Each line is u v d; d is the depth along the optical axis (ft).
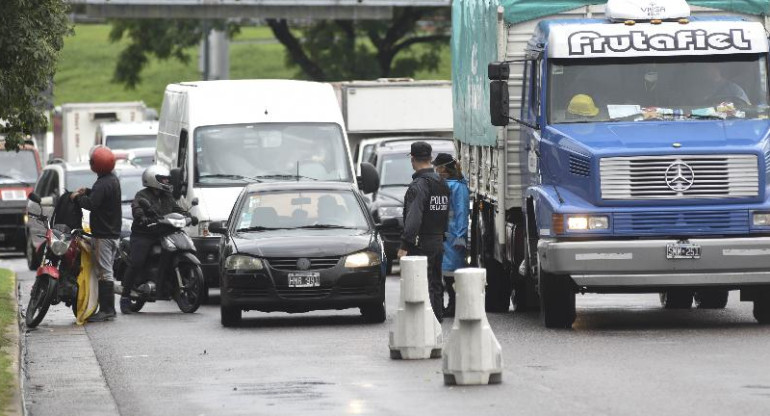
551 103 153.28
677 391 105.81
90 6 421.18
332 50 565.53
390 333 130.93
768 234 143.95
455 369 112.06
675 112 151.74
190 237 206.90
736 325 152.76
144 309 196.34
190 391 114.01
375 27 562.66
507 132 167.94
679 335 143.02
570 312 151.33
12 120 183.01
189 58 598.34
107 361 134.82
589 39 153.28
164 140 241.96
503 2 166.40
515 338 143.54
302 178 213.05
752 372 114.73
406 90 334.85
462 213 162.91
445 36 571.28
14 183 353.51
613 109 152.35
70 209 172.76
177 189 211.20
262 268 161.58
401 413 100.48
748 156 143.64
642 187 143.54
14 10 163.32
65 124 473.26
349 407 103.55
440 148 283.59
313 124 217.36
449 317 170.09
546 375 116.06
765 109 152.15
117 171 270.46
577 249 143.02
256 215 172.45
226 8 426.10
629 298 196.85
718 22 155.53
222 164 212.84
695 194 143.43
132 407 106.93
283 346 143.43
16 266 314.35
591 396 104.73
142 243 187.52
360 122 333.21
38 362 134.10
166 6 423.23
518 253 166.71
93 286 172.96
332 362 129.18
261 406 105.29
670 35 153.69
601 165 143.64
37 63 167.53
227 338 152.87
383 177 276.82
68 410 105.09
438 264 150.82
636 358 125.18
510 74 167.43
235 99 217.97
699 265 142.51
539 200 149.59
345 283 162.09
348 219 172.55
